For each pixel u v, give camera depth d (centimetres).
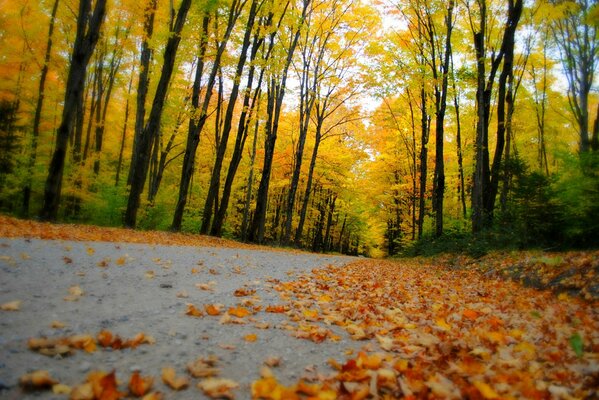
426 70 1688
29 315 315
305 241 4066
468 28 1689
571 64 1803
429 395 207
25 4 1833
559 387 225
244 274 685
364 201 3391
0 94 1928
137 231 1295
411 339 339
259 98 1752
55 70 2039
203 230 1752
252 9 1620
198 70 1658
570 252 816
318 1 2164
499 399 200
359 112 2414
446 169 2533
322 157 2784
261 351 293
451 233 1691
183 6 1338
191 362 255
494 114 2134
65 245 712
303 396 214
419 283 804
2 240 662
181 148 2667
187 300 434
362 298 562
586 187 798
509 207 1227
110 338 274
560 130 2366
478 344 327
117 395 191
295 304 471
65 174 1878
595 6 1139
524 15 1582
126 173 3006
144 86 1767
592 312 469
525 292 656
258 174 2919
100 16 1091
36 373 204
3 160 1889
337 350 311
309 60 2203
